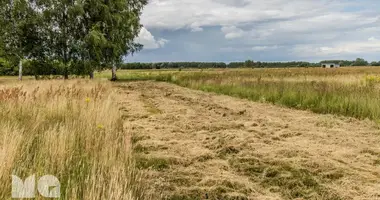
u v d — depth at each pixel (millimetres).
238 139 5969
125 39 31891
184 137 6371
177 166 4598
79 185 3061
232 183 3920
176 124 7668
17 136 4008
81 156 4000
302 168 4414
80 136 4855
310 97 10641
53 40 26234
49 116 6344
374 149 5371
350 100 9117
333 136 6340
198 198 3535
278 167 4508
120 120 7215
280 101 11648
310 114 9250
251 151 5270
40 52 26250
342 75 22906
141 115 8961
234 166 4633
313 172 4324
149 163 4617
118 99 12414
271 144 5758
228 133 6484
